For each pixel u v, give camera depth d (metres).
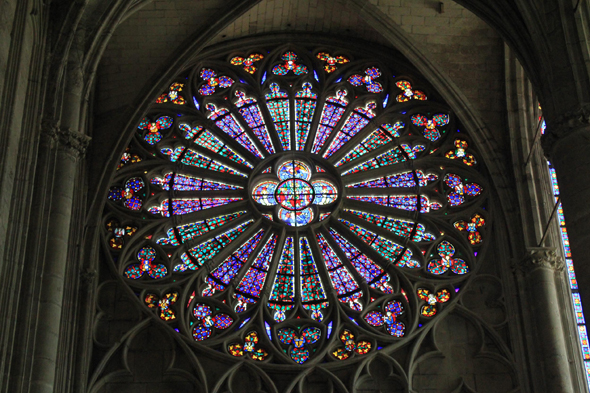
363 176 33.91
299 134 35.09
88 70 27.77
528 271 30.62
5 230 22.72
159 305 30.59
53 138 25.83
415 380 29.61
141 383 29.02
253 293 31.34
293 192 33.50
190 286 31.03
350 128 35.19
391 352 29.98
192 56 33.34
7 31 23.34
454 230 32.53
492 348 30.17
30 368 22.98
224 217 32.94
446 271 31.88
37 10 25.59
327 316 30.73
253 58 36.41
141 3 30.50
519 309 30.33
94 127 32.47
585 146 25.17
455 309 30.89
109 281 30.59
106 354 29.09
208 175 33.62
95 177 31.50
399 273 31.58
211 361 29.52
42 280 24.28
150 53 33.38
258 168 33.78
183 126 34.69
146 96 32.88
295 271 31.67
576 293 31.02
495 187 32.75
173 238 32.31
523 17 27.44
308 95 35.94
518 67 33.19
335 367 29.52
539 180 32.00
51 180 25.48
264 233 32.56
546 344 29.03
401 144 34.81
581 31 26.36
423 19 33.88
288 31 36.50
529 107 33.09
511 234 31.52
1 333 21.73
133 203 32.72
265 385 29.14
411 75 36.03
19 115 24.09
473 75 33.81
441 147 34.41
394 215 33.09
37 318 23.64
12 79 23.42
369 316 30.89
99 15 28.22
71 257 29.36
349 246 32.47
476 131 33.31
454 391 29.39
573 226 24.61
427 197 33.62
